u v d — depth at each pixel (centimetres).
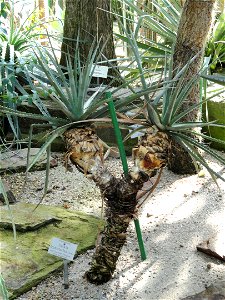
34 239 190
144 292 167
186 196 233
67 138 155
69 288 168
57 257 181
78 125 156
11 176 251
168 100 162
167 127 155
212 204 226
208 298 159
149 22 327
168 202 228
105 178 155
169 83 158
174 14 325
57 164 267
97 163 155
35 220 199
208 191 238
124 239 165
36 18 404
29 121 288
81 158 154
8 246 185
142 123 160
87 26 309
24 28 379
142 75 161
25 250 183
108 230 164
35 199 229
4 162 258
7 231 195
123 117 159
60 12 436
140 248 183
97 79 309
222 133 286
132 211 160
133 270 179
